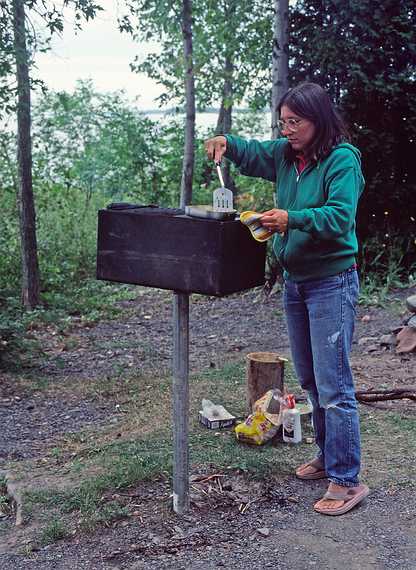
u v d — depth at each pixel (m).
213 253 2.99
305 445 4.24
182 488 3.43
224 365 6.33
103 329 8.31
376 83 8.87
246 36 10.19
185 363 3.33
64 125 12.62
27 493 3.77
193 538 3.26
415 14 9.23
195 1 10.42
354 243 3.28
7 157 10.96
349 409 3.38
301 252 3.23
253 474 3.81
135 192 13.09
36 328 8.27
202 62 10.46
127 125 12.83
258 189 10.21
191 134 10.64
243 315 8.46
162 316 8.84
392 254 9.16
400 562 3.06
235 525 3.37
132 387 5.95
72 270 10.94
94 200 12.74
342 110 9.11
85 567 3.09
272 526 3.35
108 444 4.48
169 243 3.10
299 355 3.54
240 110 13.66
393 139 9.18
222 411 4.68
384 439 4.35
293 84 9.40
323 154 3.14
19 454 4.56
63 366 6.76
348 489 3.48
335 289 3.26
